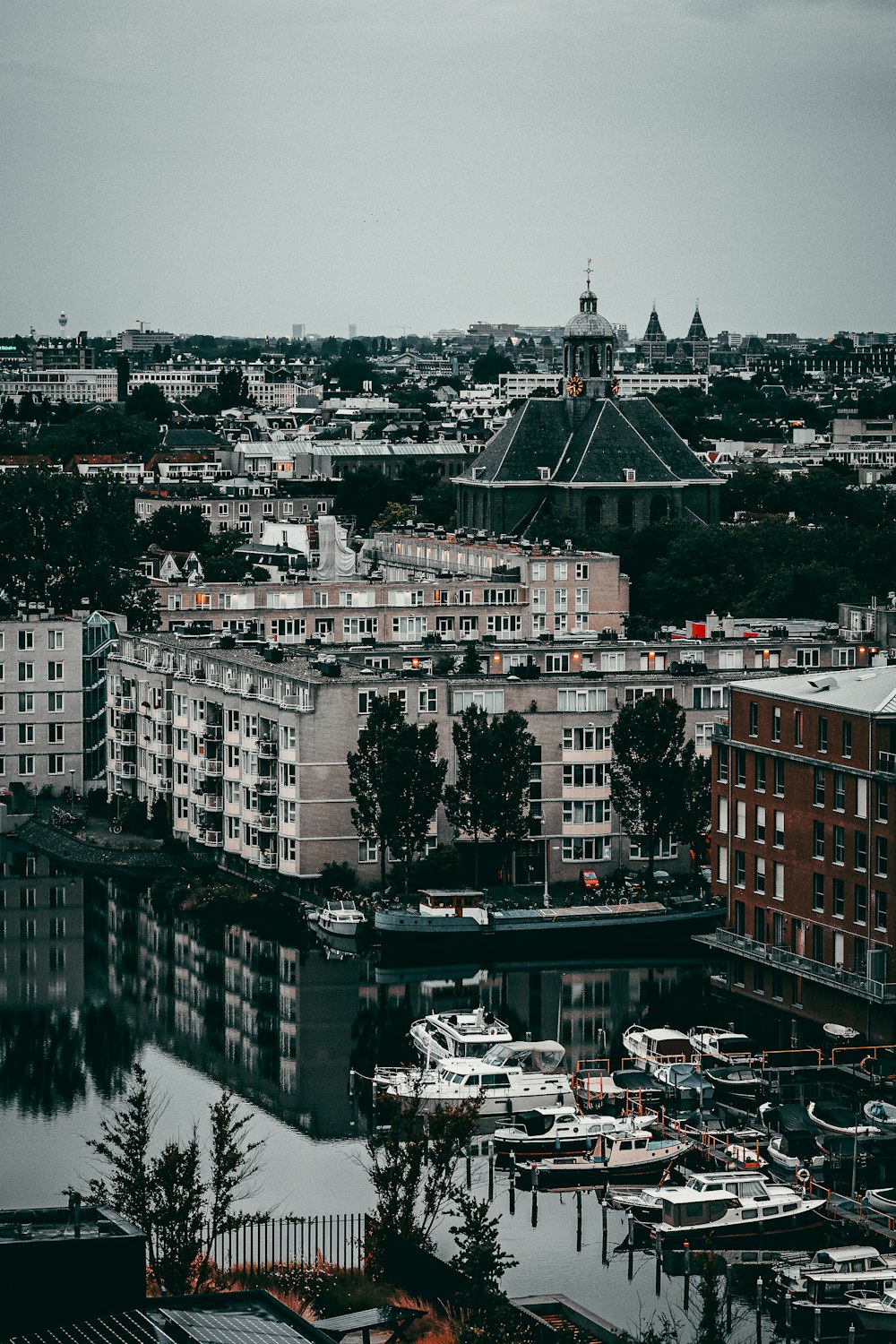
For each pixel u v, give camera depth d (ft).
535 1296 503.20
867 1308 503.20
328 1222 554.87
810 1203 572.51
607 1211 587.68
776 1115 641.81
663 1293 526.98
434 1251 499.51
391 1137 509.76
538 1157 627.05
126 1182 463.83
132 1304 353.51
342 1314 455.63
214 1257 520.83
